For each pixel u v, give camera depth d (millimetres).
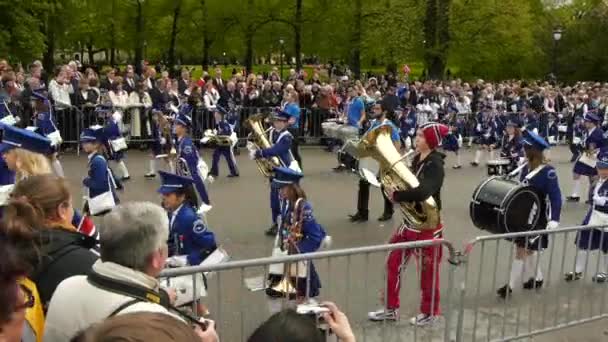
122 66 48688
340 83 24547
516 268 6949
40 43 26734
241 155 16906
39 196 3117
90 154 7840
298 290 5637
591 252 7414
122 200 11250
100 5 37875
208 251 5043
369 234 9641
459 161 17484
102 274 2625
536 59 50562
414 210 5883
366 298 5582
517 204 6859
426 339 5664
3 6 25453
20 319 1950
